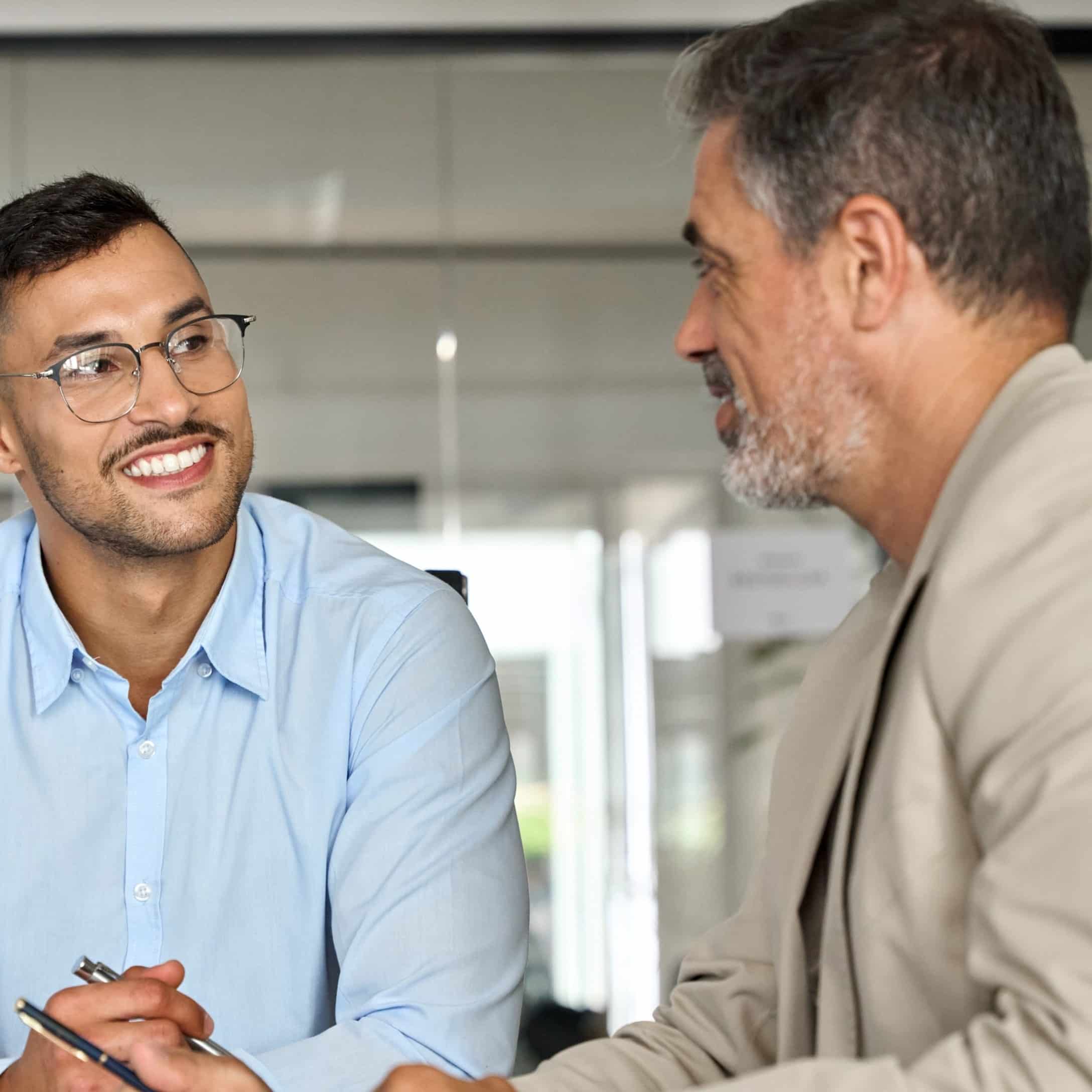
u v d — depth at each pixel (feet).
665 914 13.58
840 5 4.50
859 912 4.06
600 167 14.39
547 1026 13.47
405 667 6.28
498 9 14.42
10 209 6.29
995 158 4.24
